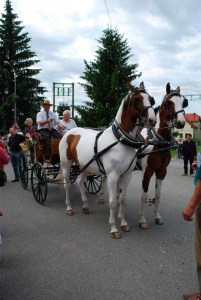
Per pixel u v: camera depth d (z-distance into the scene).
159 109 5.15
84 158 5.29
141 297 3.09
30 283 3.35
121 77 23.95
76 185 8.85
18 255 4.05
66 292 3.17
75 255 4.05
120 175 4.91
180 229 5.08
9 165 14.28
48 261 3.87
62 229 5.07
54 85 31.53
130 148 4.70
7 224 5.32
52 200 7.05
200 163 2.67
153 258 3.97
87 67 24.98
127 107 4.62
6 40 33.84
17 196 7.50
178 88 5.22
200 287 2.96
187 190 8.34
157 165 5.01
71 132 6.00
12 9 35.06
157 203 5.35
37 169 6.70
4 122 31.98
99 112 23.27
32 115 32.81
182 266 3.75
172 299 3.07
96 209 6.32
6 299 3.05
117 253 4.12
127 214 5.98
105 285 3.30
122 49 24.52
